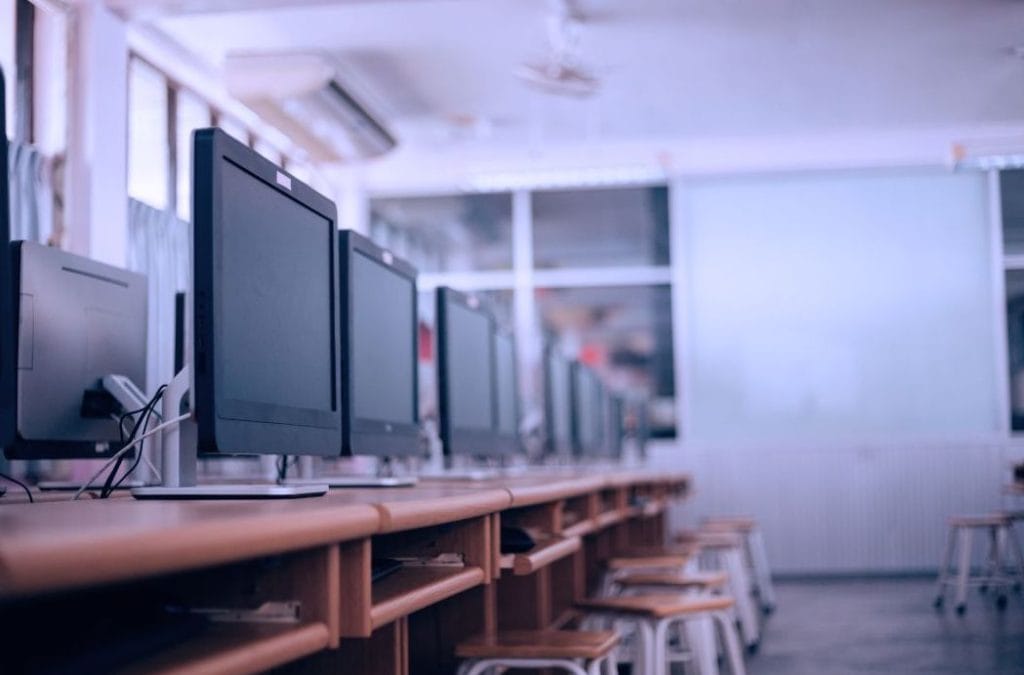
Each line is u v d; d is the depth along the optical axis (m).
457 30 6.33
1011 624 5.77
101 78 4.88
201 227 1.76
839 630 5.68
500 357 4.34
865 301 9.09
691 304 9.25
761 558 6.88
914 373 9.01
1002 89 7.49
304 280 2.16
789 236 9.18
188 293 1.76
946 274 9.02
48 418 2.44
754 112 7.93
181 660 1.18
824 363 9.09
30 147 4.71
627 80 7.19
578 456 6.21
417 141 8.48
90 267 2.61
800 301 9.14
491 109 7.72
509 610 3.73
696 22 6.28
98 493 2.52
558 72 5.72
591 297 9.36
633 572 4.68
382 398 2.84
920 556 8.70
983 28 6.44
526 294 9.34
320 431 2.19
